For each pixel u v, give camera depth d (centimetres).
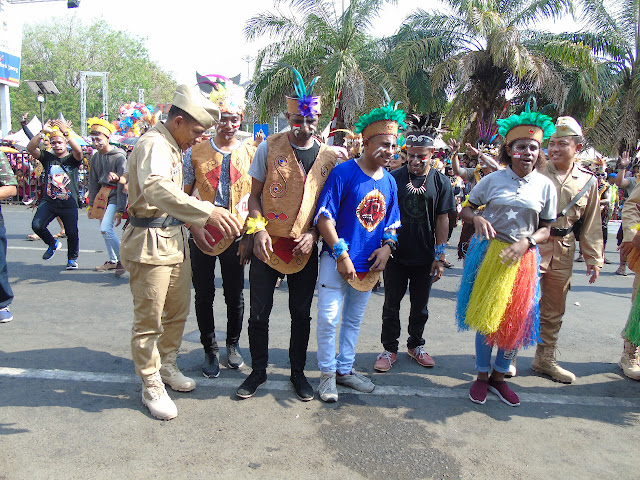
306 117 299
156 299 288
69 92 4375
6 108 1825
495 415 317
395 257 379
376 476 247
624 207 386
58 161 639
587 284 745
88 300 527
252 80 1588
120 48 4584
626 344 397
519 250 309
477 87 1466
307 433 284
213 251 335
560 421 313
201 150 341
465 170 596
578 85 1439
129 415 293
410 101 1645
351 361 347
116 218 641
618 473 260
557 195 343
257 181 318
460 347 443
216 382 346
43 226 640
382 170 329
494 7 1433
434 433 291
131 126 848
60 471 238
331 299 322
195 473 242
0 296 442
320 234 326
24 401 303
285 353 408
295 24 1508
